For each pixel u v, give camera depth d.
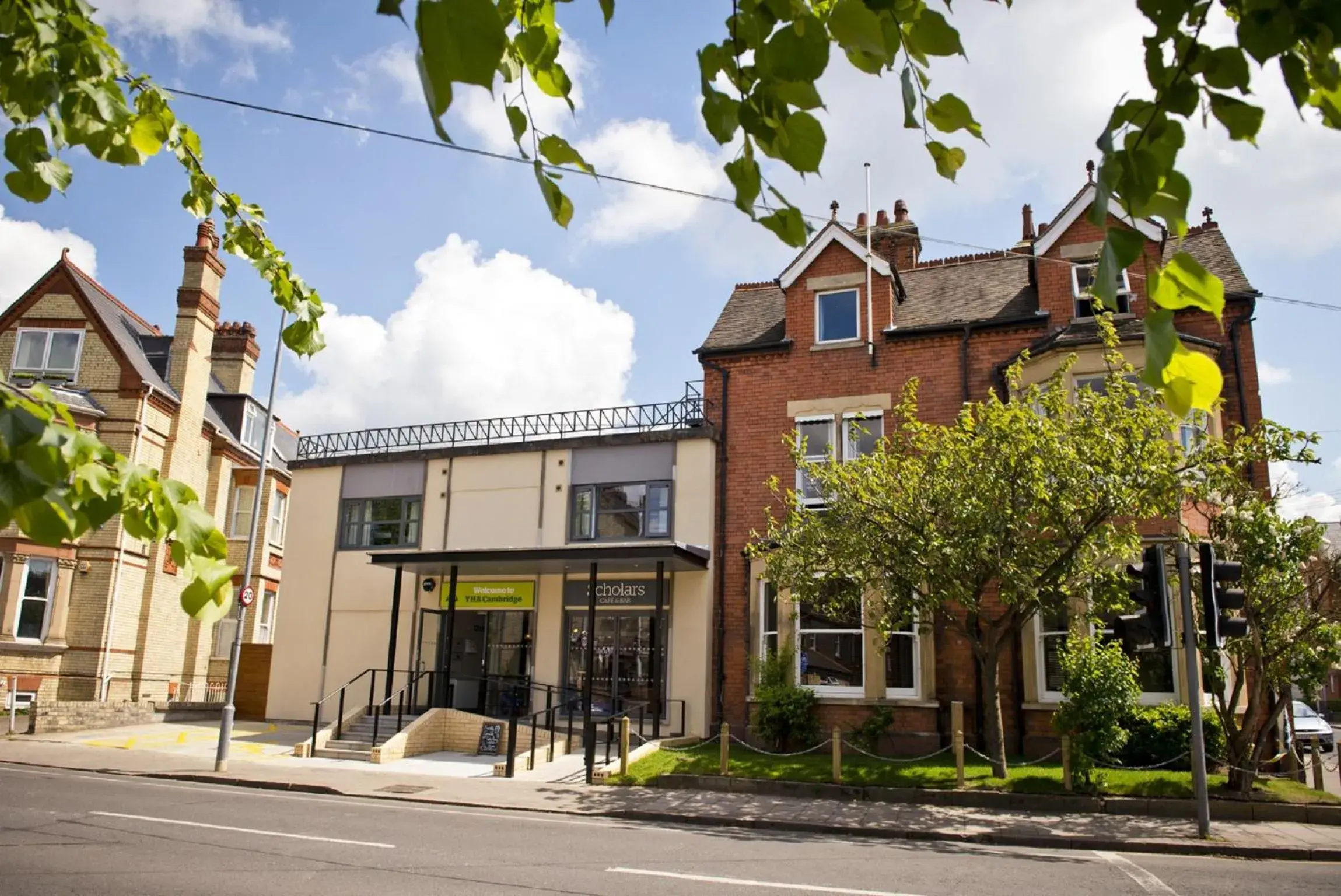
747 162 2.15
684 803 13.53
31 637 22.88
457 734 19.59
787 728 18.00
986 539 13.56
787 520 18.39
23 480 1.67
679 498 20.98
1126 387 14.47
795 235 2.16
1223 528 14.03
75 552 23.59
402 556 20.92
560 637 21.44
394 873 8.39
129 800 12.28
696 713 19.62
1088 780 13.43
